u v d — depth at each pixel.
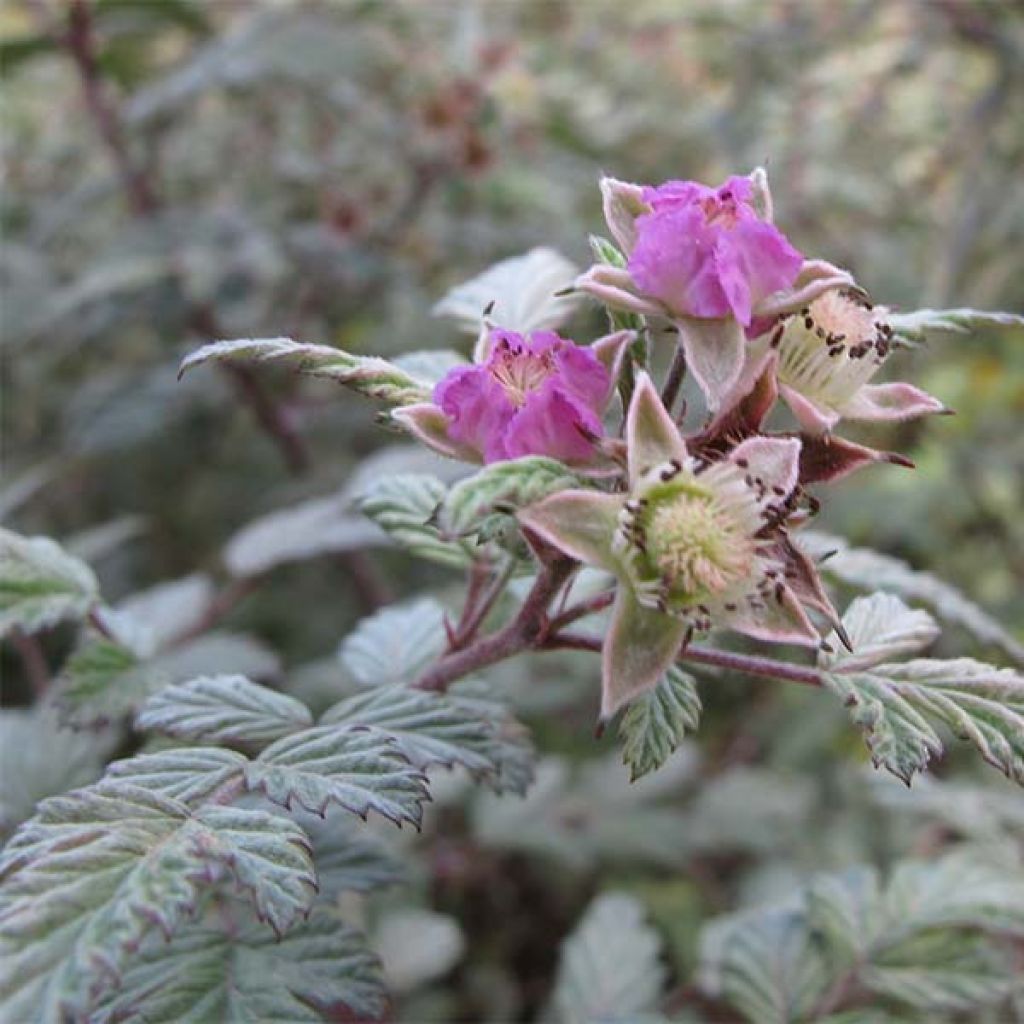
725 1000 0.21
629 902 0.23
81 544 0.29
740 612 0.15
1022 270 0.44
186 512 0.38
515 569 0.18
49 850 0.15
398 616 0.20
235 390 0.34
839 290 0.16
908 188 0.42
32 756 0.20
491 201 0.38
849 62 0.41
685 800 0.32
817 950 0.20
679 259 0.15
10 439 0.38
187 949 0.17
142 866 0.15
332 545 0.23
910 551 0.40
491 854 0.30
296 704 0.17
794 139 0.40
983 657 0.30
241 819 0.15
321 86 0.36
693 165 0.43
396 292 0.36
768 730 0.35
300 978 0.17
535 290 0.20
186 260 0.32
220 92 0.38
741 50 0.43
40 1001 0.14
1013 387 0.44
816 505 0.16
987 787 0.29
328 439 0.37
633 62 0.47
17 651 0.33
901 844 0.29
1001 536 0.43
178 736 0.17
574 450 0.15
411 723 0.17
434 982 0.29
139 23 0.34
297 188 0.38
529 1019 0.30
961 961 0.19
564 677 0.31
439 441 0.16
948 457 0.42
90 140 0.41
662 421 0.15
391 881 0.18
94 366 0.40
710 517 0.15
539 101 0.40
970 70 0.44
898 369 0.37
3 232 0.39
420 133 0.36
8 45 0.33
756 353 0.16
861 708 0.16
